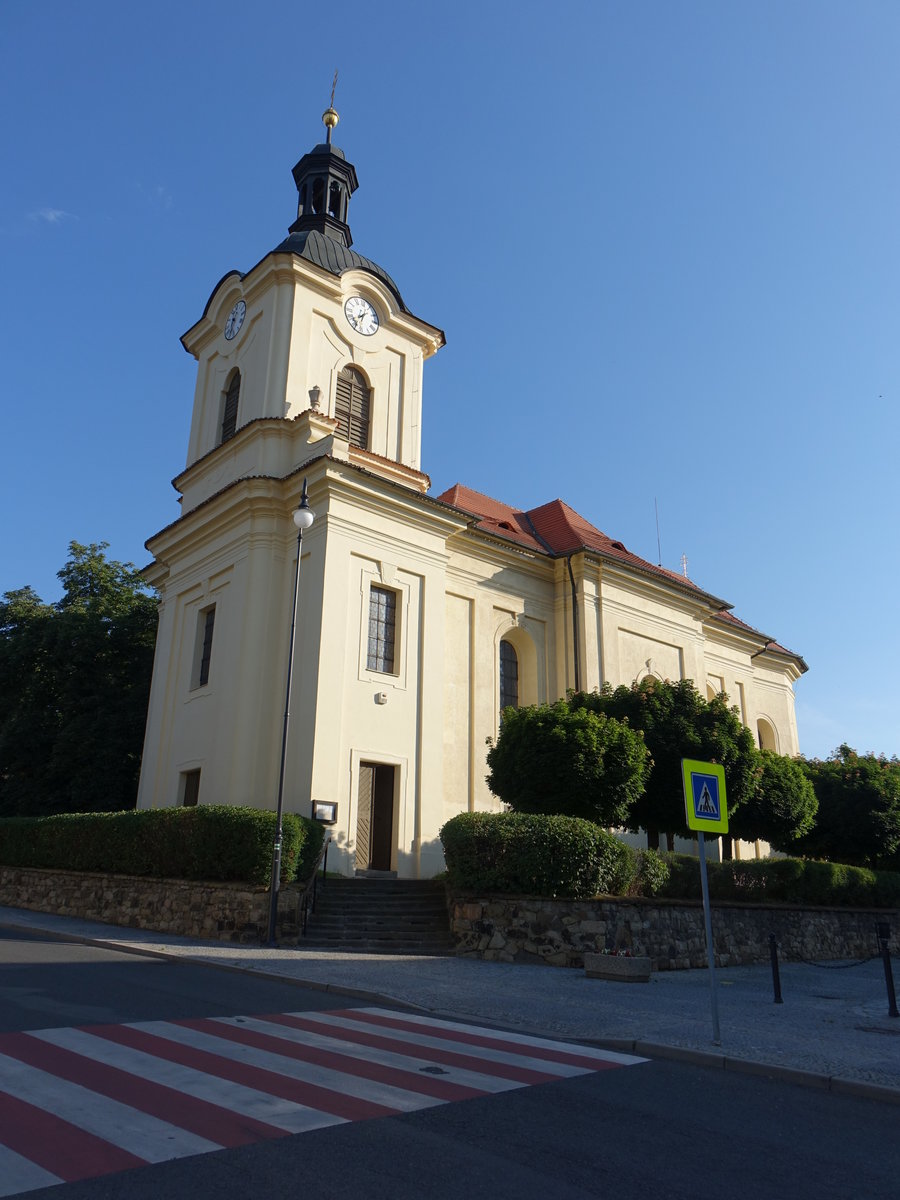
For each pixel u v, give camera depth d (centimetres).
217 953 1516
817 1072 840
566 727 2022
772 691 4131
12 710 3331
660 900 1769
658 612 3178
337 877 2012
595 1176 538
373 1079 728
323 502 2361
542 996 1238
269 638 2364
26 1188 479
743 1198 518
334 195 3284
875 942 2470
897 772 3023
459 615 2723
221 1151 543
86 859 2223
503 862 1702
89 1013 948
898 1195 537
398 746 2328
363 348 2900
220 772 2280
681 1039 967
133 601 3575
